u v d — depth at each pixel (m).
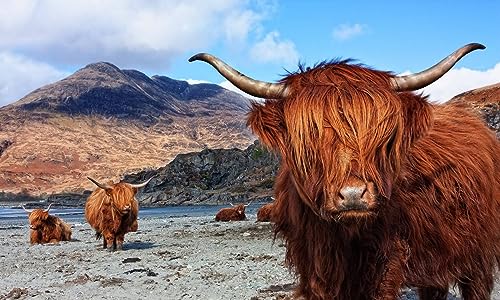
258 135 2.15
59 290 5.34
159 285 5.39
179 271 6.30
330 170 1.95
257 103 2.20
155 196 65.19
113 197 9.08
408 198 2.51
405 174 2.48
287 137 2.12
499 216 3.10
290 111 2.06
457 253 2.78
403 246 2.45
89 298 4.87
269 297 4.66
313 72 2.18
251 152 76.31
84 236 13.69
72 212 46.06
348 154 1.94
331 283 2.35
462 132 3.04
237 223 16.48
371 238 2.33
